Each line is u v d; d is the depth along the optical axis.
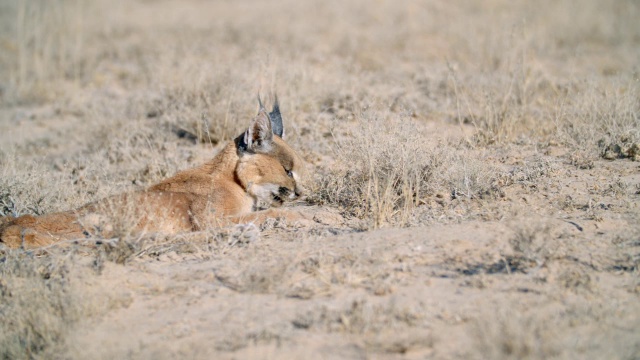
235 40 37.12
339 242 13.99
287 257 13.38
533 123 22.06
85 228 14.55
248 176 17.03
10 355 11.25
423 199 16.67
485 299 11.44
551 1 42.22
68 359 10.87
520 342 9.83
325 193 17.66
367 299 11.73
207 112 23.14
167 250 14.67
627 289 11.66
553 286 11.78
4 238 14.72
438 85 26.91
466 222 14.64
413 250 13.27
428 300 11.53
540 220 13.45
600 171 17.83
